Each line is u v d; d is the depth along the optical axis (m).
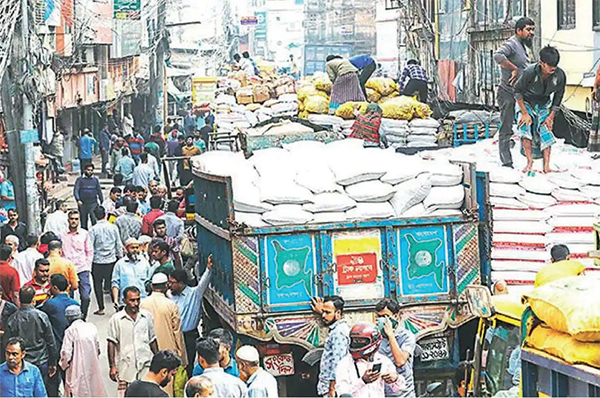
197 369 11.10
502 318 9.54
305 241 12.88
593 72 26.28
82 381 13.29
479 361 9.86
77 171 45.78
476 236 13.17
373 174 13.07
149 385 10.05
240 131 19.50
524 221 13.59
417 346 12.93
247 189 13.01
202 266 15.72
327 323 12.17
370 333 9.83
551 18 29.06
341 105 24.84
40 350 13.30
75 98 46.00
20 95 25.59
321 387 11.61
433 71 40.38
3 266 15.90
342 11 104.62
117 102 59.62
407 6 45.88
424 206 13.11
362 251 12.95
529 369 8.14
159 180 35.69
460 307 13.04
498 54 17.47
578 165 15.59
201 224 15.38
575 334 7.59
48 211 31.62
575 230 13.63
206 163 14.66
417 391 13.05
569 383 7.80
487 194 13.37
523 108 15.80
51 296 14.73
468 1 37.09
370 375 9.70
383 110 23.86
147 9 64.06
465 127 22.58
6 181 25.95
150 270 17.27
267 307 12.80
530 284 13.35
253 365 10.52
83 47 47.53
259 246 12.81
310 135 18.55
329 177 13.12
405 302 12.97
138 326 13.29
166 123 70.25
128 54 57.84
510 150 17.72
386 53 85.75
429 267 13.05
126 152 36.59
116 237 20.08
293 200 12.95
